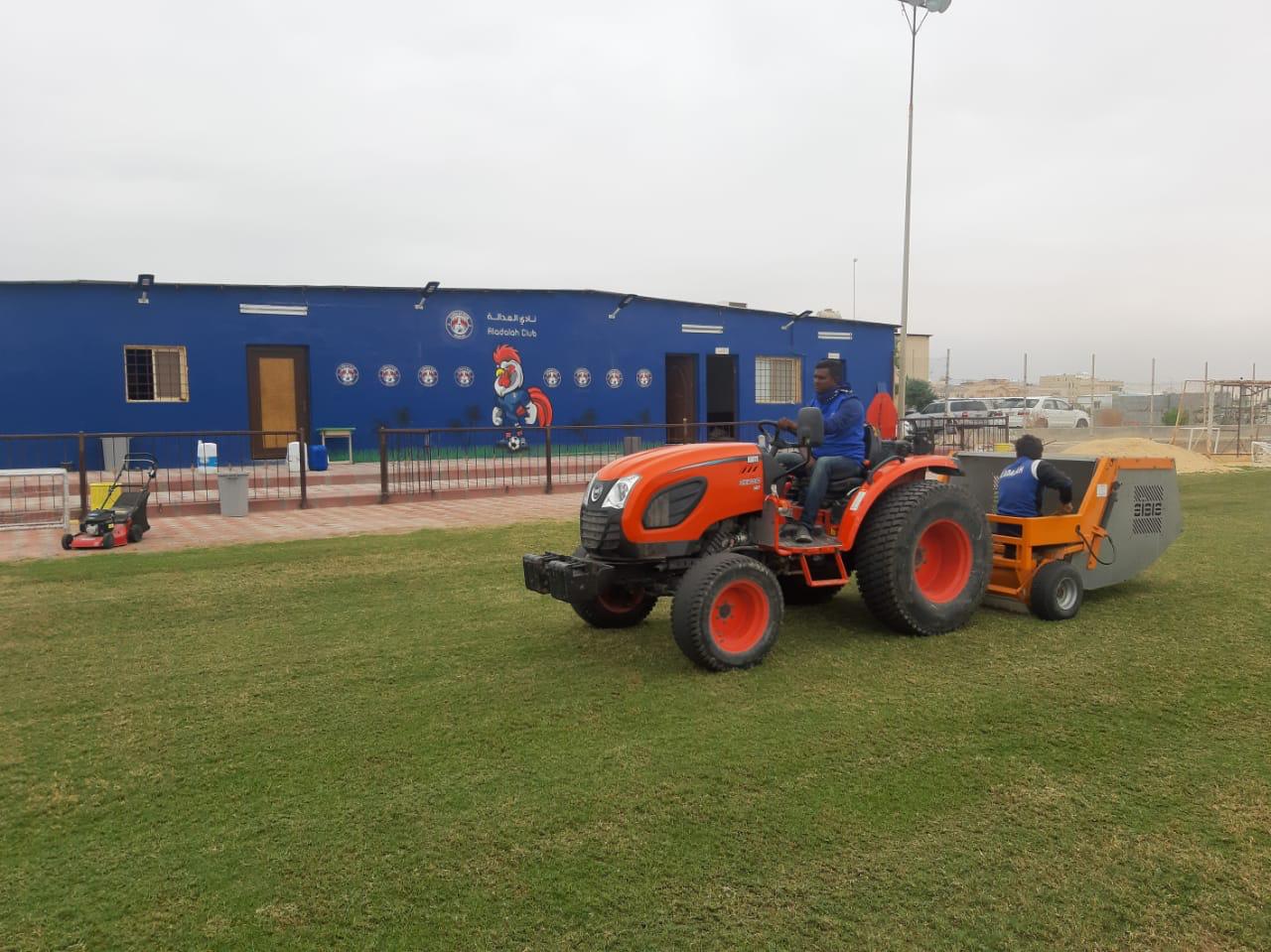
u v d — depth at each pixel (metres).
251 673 5.04
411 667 5.12
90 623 6.14
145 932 2.65
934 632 5.64
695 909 2.73
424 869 2.97
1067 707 4.36
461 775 3.67
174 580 7.52
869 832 3.17
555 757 3.83
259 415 16.20
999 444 21.52
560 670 5.04
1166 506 6.83
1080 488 6.56
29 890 2.87
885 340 23.42
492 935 2.62
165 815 3.37
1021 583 6.09
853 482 5.72
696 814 3.31
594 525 5.16
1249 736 3.99
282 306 16.17
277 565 8.12
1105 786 3.51
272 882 2.91
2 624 6.12
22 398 14.56
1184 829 3.18
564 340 18.86
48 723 4.31
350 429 16.75
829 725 4.15
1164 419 35.38
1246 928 2.63
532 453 17.64
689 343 20.44
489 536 9.70
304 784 3.61
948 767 3.69
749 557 5.23
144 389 15.35
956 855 3.02
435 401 17.58
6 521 10.86
